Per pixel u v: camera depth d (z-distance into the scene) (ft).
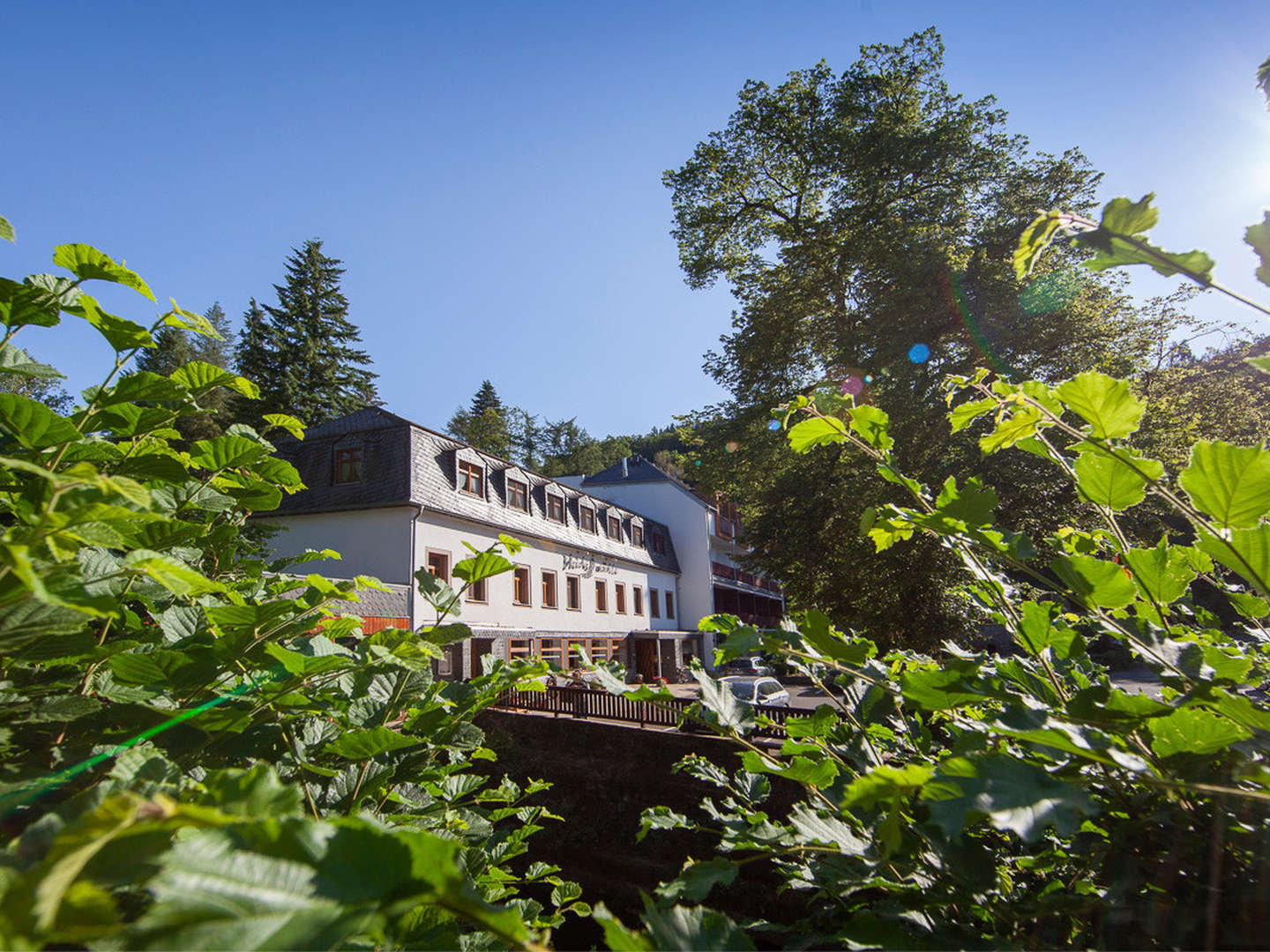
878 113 58.23
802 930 4.20
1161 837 3.23
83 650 4.24
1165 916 2.93
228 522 6.64
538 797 39.99
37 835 2.50
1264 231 3.12
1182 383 54.24
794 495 52.95
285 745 5.40
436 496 62.75
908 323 49.24
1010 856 4.21
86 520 2.94
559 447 239.30
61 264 5.02
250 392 6.23
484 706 6.87
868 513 4.87
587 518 93.04
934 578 41.68
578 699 45.16
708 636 119.14
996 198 55.31
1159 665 3.54
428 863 1.83
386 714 5.95
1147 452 43.32
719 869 3.64
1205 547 3.71
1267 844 2.86
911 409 46.65
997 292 48.96
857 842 3.77
